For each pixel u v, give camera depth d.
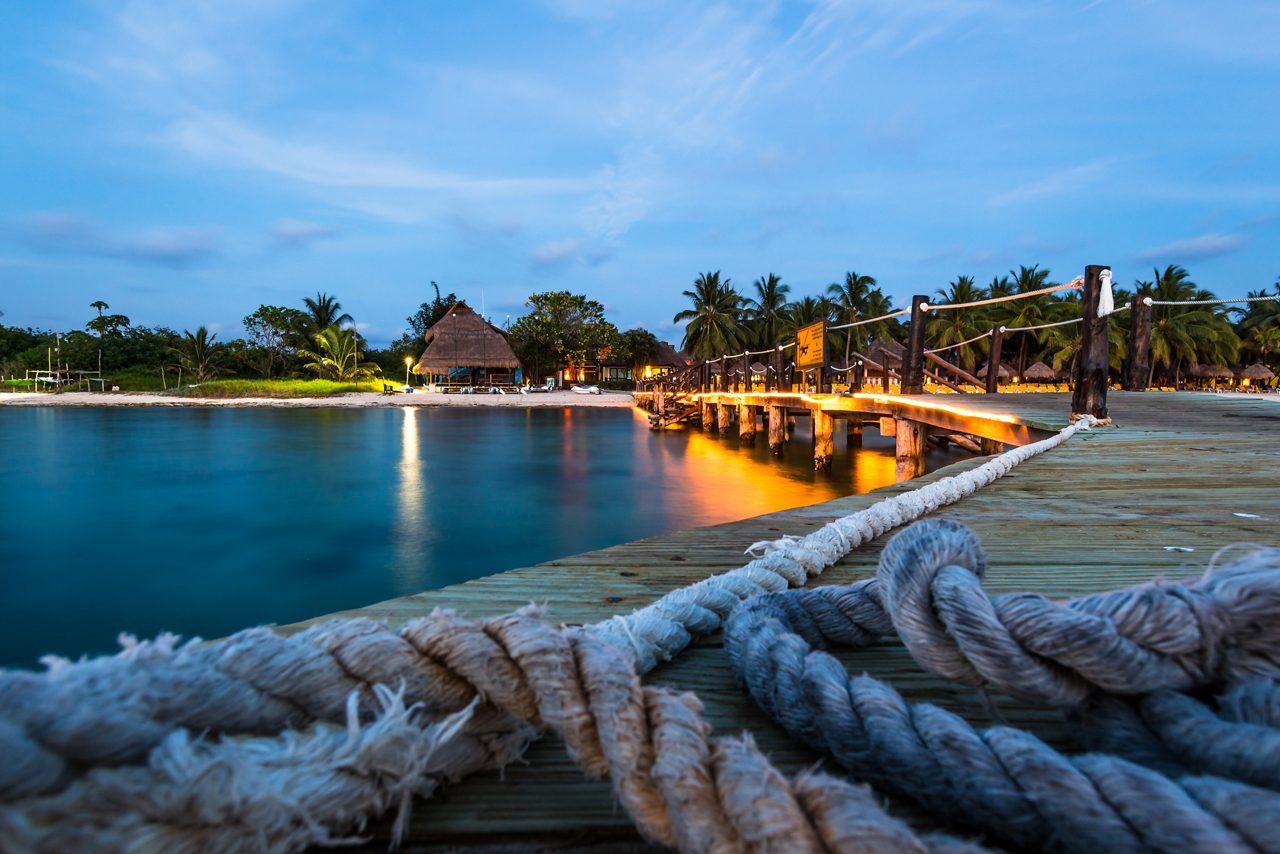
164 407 41.50
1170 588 0.82
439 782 0.88
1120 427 6.07
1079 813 0.61
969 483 3.13
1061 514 2.73
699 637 1.41
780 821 0.59
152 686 0.63
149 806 0.59
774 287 66.75
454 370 61.12
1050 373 54.69
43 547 9.61
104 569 8.64
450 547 9.75
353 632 0.82
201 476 15.77
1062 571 1.95
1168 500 3.03
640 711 0.76
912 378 11.59
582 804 0.88
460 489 14.23
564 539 10.23
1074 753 0.98
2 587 7.91
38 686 0.55
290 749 0.71
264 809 0.64
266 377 62.41
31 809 0.54
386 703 0.76
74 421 31.00
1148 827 0.57
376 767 0.74
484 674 0.79
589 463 18.14
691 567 1.94
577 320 67.75
